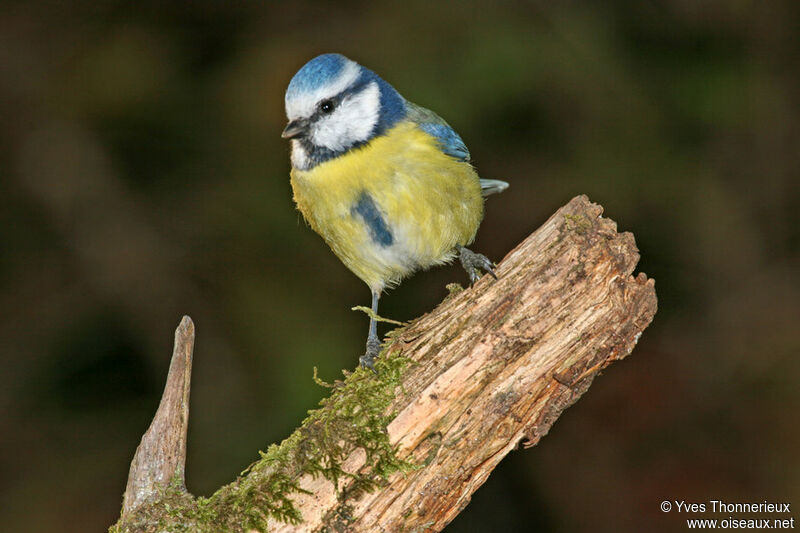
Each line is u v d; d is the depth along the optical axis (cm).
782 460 1124
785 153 1272
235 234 1182
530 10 1227
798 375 1191
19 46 1205
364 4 1248
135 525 529
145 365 1179
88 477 1110
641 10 1252
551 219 571
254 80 1191
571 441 1170
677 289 1250
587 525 1112
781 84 1268
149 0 1216
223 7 1227
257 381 1121
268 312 1143
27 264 1196
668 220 1232
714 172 1262
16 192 1196
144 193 1214
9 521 1074
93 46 1206
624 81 1214
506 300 548
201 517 529
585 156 1221
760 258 1270
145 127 1200
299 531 526
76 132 1207
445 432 536
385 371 549
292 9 1242
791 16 1251
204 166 1205
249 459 1061
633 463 1148
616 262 548
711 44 1255
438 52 1199
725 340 1227
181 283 1188
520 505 1156
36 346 1174
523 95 1186
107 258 1194
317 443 532
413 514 533
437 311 566
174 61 1205
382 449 526
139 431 1141
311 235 1173
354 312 1157
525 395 543
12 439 1133
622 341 554
